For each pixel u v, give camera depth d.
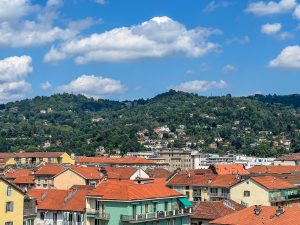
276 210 103.25
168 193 134.50
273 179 172.62
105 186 132.75
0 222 115.75
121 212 124.88
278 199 165.12
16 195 119.44
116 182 133.25
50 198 141.88
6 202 117.25
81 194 140.25
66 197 140.00
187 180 190.50
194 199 186.12
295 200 171.50
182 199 136.75
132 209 124.81
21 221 120.19
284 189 169.00
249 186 167.00
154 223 128.50
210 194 182.88
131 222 123.19
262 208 105.81
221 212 136.88
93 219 131.00
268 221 99.12
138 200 125.56
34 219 125.38
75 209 134.75
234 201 157.88
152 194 130.38
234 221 102.81
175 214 132.75
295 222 96.19
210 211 137.25
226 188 179.62
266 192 163.75
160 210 131.00
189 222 137.00
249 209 107.06
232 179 183.25
